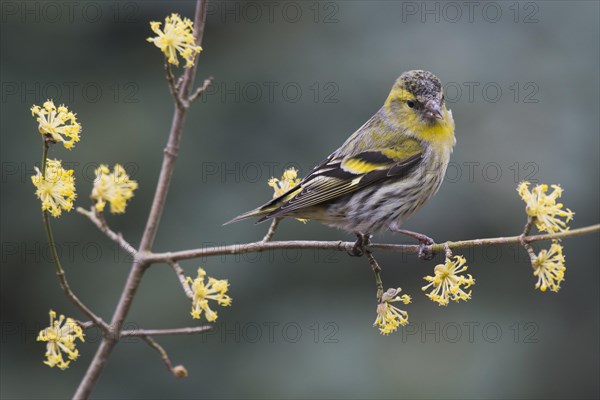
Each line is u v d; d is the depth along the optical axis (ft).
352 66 42.55
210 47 43.37
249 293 40.73
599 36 42.09
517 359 41.34
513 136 41.11
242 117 42.37
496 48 42.27
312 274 41.37
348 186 28.48
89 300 40.11
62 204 18.45
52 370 39.83
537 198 19.66
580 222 41.14
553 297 42.06
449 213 41.16
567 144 41.14
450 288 20.51
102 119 41.32
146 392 39.58
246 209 41.04
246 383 39.81
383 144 29.40
